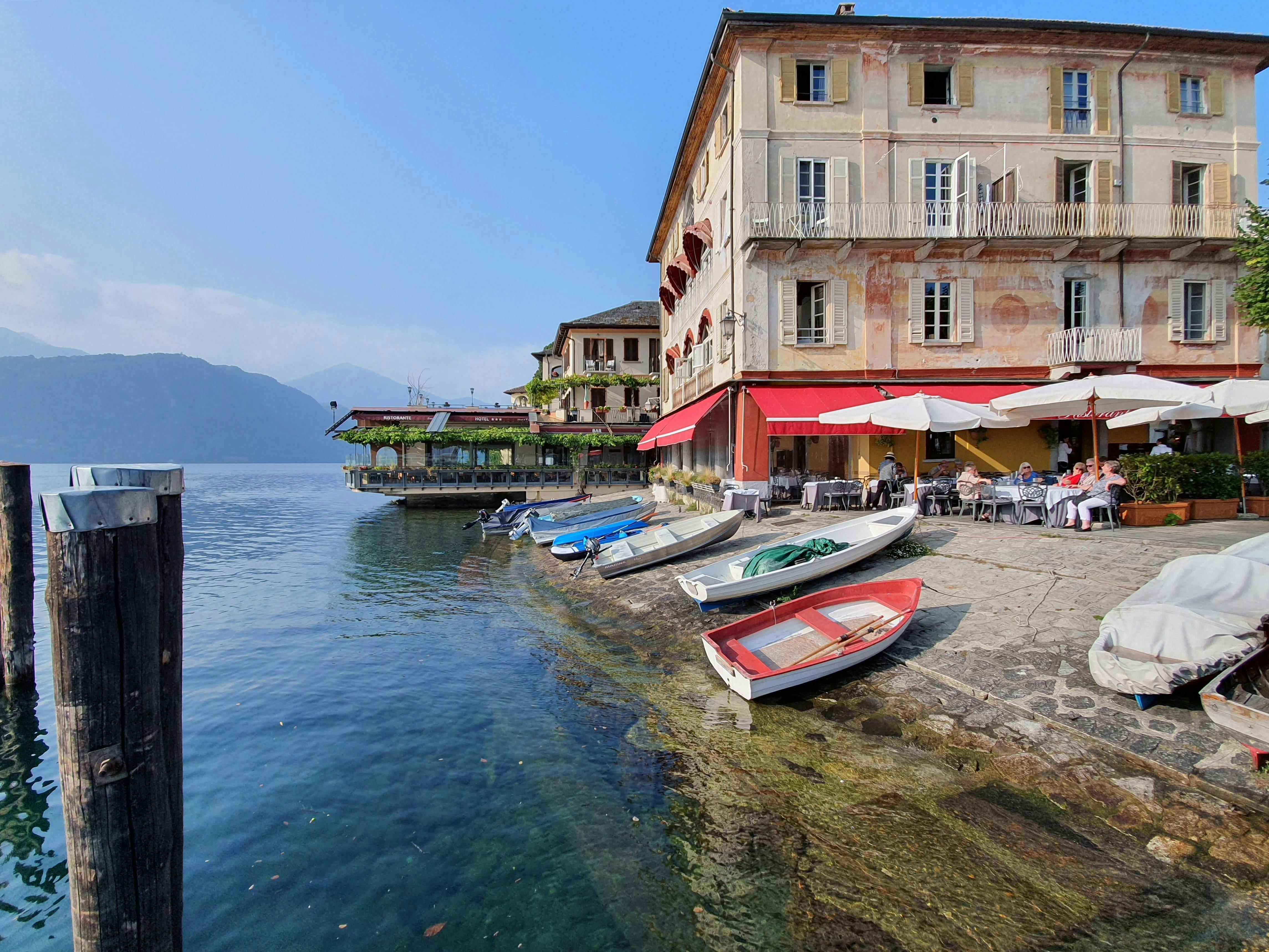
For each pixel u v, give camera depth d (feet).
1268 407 52.37
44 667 36.63
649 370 154.71
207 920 15.61
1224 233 67.97
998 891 14.92
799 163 64.49
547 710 27.53
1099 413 52.29
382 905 16.01
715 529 49.14
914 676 26.25
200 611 48.21
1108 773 18.53
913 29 63.52
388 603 49.98
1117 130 67.41
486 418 143.54
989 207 64.90
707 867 16.61
